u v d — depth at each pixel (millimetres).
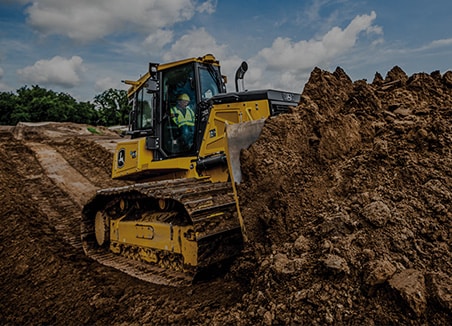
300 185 3588
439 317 2096
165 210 4797
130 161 6113
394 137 3498
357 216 2865
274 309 2584
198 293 3695
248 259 3598
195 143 5230
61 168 11906
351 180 3291
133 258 5328
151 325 3375
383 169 3207
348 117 3854
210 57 5480
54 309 4258
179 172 5484
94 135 19625
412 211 2750
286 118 4090
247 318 2711
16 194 8961
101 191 5645
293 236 3152
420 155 3217
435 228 2607
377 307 2268
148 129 6020
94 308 4016
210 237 3746
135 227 5121
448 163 3031
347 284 2459
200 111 5191
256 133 4156
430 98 4141
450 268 2363
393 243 2568
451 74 4359
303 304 2498
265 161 3793
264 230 3596
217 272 3926
